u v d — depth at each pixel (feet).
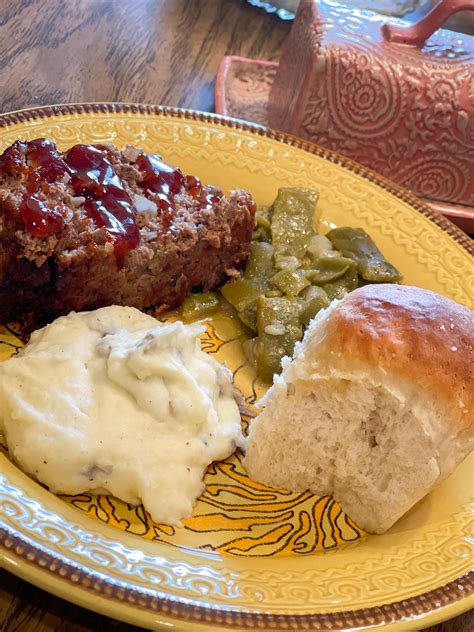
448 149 0.99
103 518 0.60
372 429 0.63
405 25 1.01
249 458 0.68
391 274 0.85
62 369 0.64
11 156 0.71
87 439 0.60
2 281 0.70
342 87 0.95
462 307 0.66
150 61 1.16
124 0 1.27
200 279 0.83
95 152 0.76
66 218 0.69
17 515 0.51
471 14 1.28
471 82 0.95
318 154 0.97
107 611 0.47
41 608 0.54
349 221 0.94
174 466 0.63
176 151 0.92
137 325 0.73
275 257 0.85
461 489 0.68
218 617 0.49
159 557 0.54
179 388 0.65
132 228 0.73
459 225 1.06
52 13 1.17
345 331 0.61
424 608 0.54
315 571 0.57
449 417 0.59
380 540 0.64
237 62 1.18
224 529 0.63
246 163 0.94
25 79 1.03
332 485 0.68
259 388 0.78
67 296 0.72
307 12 1.03
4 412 0.62
